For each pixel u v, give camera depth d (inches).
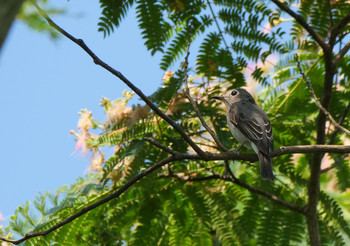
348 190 460.4
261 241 363.3
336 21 365.4
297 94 406.3
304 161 424.2
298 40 366.6
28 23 96.6
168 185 366.6
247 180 402.0
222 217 363.6
